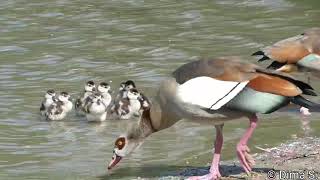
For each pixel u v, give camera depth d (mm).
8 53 23469
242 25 26469
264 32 25312
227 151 14398
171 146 14938
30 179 13273
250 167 12289
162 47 23688
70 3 31391
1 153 14914
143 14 29031
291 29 25594
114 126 17016
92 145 15406
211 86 11742
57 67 21781
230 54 22500
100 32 26203
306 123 16203
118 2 31594
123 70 21266
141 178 12977
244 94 11555
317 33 16875
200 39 24641
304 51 16547
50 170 13773
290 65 16609
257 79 11562
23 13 29547
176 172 13234
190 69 12062
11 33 26234
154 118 12648
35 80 20516
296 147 14195
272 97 11453
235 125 16141
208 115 11797
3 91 19469
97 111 17141
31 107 18219
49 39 25250
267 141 14945
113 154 13359
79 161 14281
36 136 16125
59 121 17359
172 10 29609
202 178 12359
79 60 22438
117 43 24469
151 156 14367
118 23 27547
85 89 18234
